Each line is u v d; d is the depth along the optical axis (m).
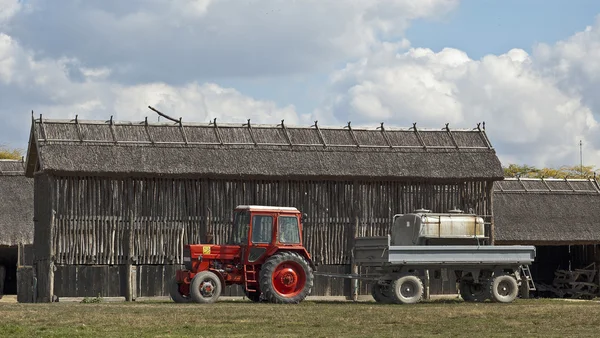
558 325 24.77
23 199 52.50
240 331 22.92
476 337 21.91
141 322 24.70
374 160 45.31
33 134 43.19
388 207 45.34
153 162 42.56
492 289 35.28
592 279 56.72
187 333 22.45
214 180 43.44
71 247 41.50
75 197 41.81
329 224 44.50
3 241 50.25
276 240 34.00
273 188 44.00
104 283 41.97
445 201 46.06
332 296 44.47
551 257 59.59
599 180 86.69
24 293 45.50
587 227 55.41
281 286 33.38
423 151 46.47
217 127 45.22
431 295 45.12
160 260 42.53
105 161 41.97
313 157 44.75
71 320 25.09
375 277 34.91
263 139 45.22
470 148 47.16
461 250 34.81
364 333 22.62
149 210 42.62
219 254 33.97
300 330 23.22
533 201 56.34
